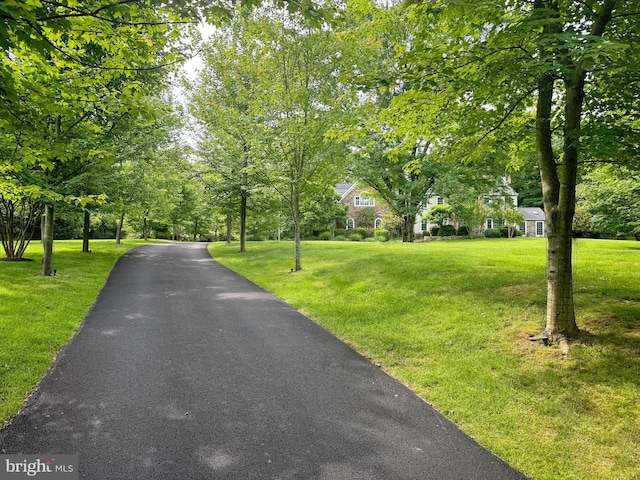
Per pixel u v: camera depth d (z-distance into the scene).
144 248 25.38
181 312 8.17
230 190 19.73
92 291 10.11
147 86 9.15
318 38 11.89
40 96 5.08
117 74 5.76
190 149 19.88
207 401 4.29
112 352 5.73
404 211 23.02
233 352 5.86
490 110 6.62
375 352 5.99
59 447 3.39
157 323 7.30
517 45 5.05
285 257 16.77
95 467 3.13
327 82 12.45
